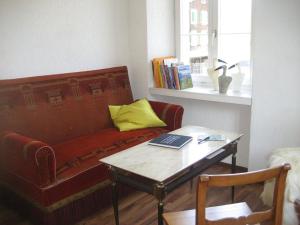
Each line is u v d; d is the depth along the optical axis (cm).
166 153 200
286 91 256
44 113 264
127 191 265
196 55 350
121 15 344
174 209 249
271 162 218
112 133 291
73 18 300
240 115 314
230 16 313
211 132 239
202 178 118
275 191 130
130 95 342
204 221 125
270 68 260
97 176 234
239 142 318
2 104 243
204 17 332
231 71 319
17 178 225
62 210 217
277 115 265
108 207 250
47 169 205
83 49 312
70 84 288
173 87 336
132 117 301
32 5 269
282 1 244
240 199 260
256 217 131
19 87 254
